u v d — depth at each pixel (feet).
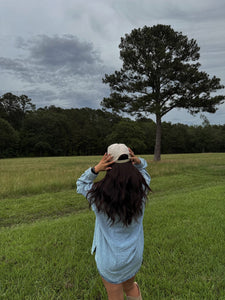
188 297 7.18
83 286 8.02
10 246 11.64
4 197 27.04
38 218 19.49
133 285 5.88
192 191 29.12
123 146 5.20
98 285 7.84
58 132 274.77
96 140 279.49
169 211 17.76
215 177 43.57
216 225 13.93
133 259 4.96
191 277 8.37
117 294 5.15
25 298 7.37
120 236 4.91
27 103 321.93
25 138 257.75
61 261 9.69
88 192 4.92
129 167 4.95
